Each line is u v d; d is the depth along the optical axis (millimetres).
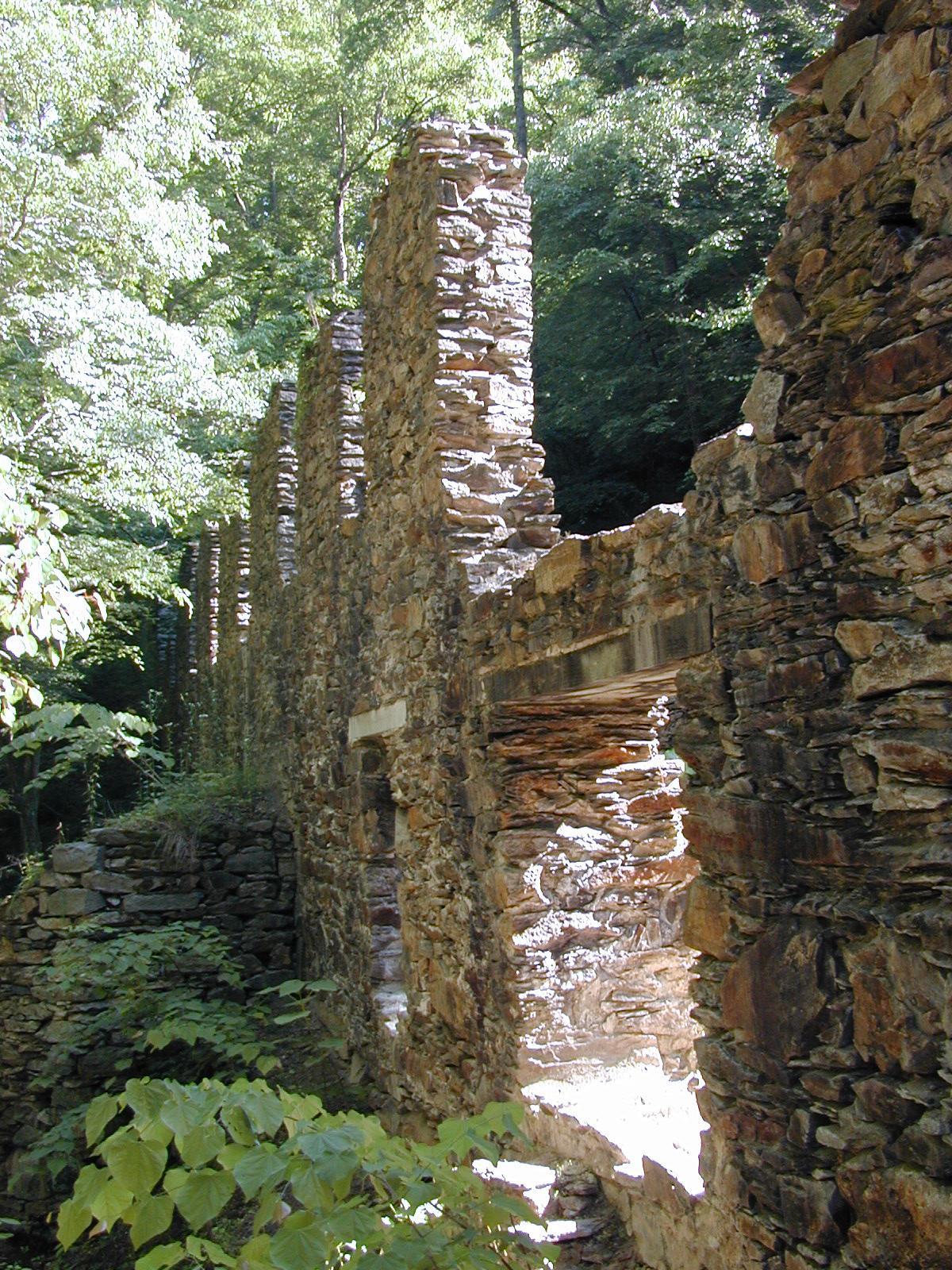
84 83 12883
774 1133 3303
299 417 10680
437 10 21453
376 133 22891
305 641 10336
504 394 6309
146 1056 9539
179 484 13438
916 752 2859
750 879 3438
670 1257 3953
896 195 2992
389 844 8102
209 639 18500
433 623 6375
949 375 2812
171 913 10469
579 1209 4516
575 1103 4949
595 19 20016
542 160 15781
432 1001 6516
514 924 5422
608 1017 5465
